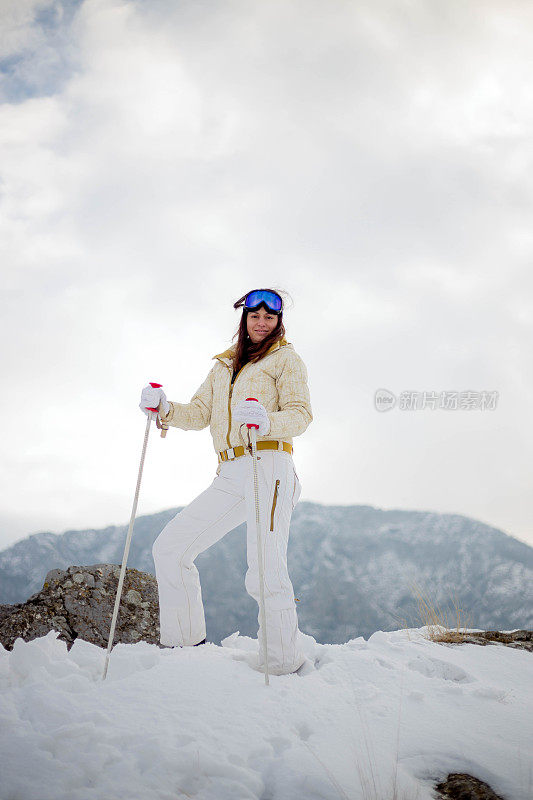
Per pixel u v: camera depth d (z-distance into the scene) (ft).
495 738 6.89
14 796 5.24
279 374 9.94
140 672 7.95
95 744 6.05
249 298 10.23
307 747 6.47
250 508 9.23
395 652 9.85
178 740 6.31
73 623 13.17
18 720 6.53
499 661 9.67
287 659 8.54
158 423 10.17
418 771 6.26
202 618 9.96
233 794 5.60
